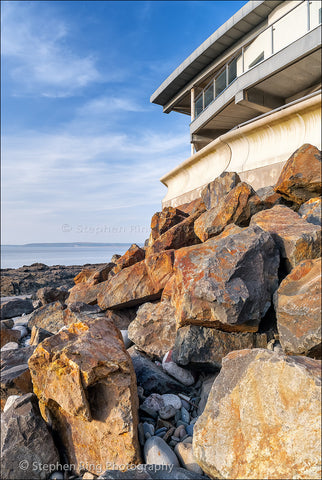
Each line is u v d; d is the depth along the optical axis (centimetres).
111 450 271
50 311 684
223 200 549
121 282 545
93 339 312
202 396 336
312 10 966
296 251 380
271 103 1303
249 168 802
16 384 362
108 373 284
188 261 394
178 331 373
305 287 315
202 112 1518
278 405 207
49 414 307
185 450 258
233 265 349
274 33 1101
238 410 224
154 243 604
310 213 454
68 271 1496
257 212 520
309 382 202
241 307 322
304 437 190
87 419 273
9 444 278
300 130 698
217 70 1537
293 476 185
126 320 557
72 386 276
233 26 1303
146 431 291
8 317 825
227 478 207
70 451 295
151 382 359
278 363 219
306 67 1080
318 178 482
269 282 363
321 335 280
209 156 1000
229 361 252
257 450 203
